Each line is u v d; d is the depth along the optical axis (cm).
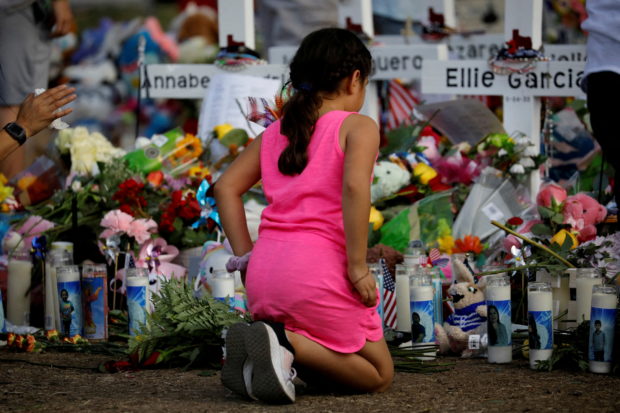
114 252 1481
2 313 1383
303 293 941
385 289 1277
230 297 1248
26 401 985
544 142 1797
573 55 2038
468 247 1458
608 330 1088
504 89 1728
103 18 2542
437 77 1756
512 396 978
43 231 1556
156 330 1188
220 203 1019
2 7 1750
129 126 2403
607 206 1546
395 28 2527
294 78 1000
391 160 1664
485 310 1224
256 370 927
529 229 1476
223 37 1911
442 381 1066
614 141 1211
